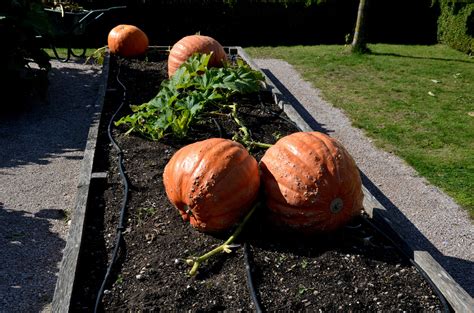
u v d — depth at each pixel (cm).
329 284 194
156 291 190
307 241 220
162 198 253
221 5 730
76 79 492
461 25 691
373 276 200
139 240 222
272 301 185
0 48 389
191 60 401
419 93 502
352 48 670
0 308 204
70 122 393
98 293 192
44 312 203
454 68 602
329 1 756
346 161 214
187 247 215
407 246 218
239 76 378
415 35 788
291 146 216
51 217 269
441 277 198
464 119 430
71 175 314
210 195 208
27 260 233
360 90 508
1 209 273
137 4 700
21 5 394
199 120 349
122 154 301
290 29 765
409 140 385
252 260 206
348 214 216
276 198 214
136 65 503
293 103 466
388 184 318
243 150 219
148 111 325
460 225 276
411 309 185
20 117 398
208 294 190
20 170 318
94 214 243
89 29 680
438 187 314
